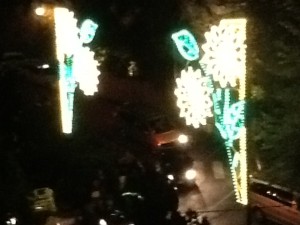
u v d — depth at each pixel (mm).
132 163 20062
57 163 20719
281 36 20672
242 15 21625
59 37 15859
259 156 21562
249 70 21281
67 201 19328
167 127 26766
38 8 24672
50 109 22094
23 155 20484
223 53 15820
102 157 21844
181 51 15648
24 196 16641
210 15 23375
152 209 17656
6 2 25891
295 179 20672
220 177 25391
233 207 22344
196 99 16359
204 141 28641
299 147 20688
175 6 29000
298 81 20656
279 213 20125
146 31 30516
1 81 20516
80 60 16078
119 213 17219
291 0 20234
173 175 23141
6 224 15664
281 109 21078
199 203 22984
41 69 23875
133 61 31562
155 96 31766
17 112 20531
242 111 16500
